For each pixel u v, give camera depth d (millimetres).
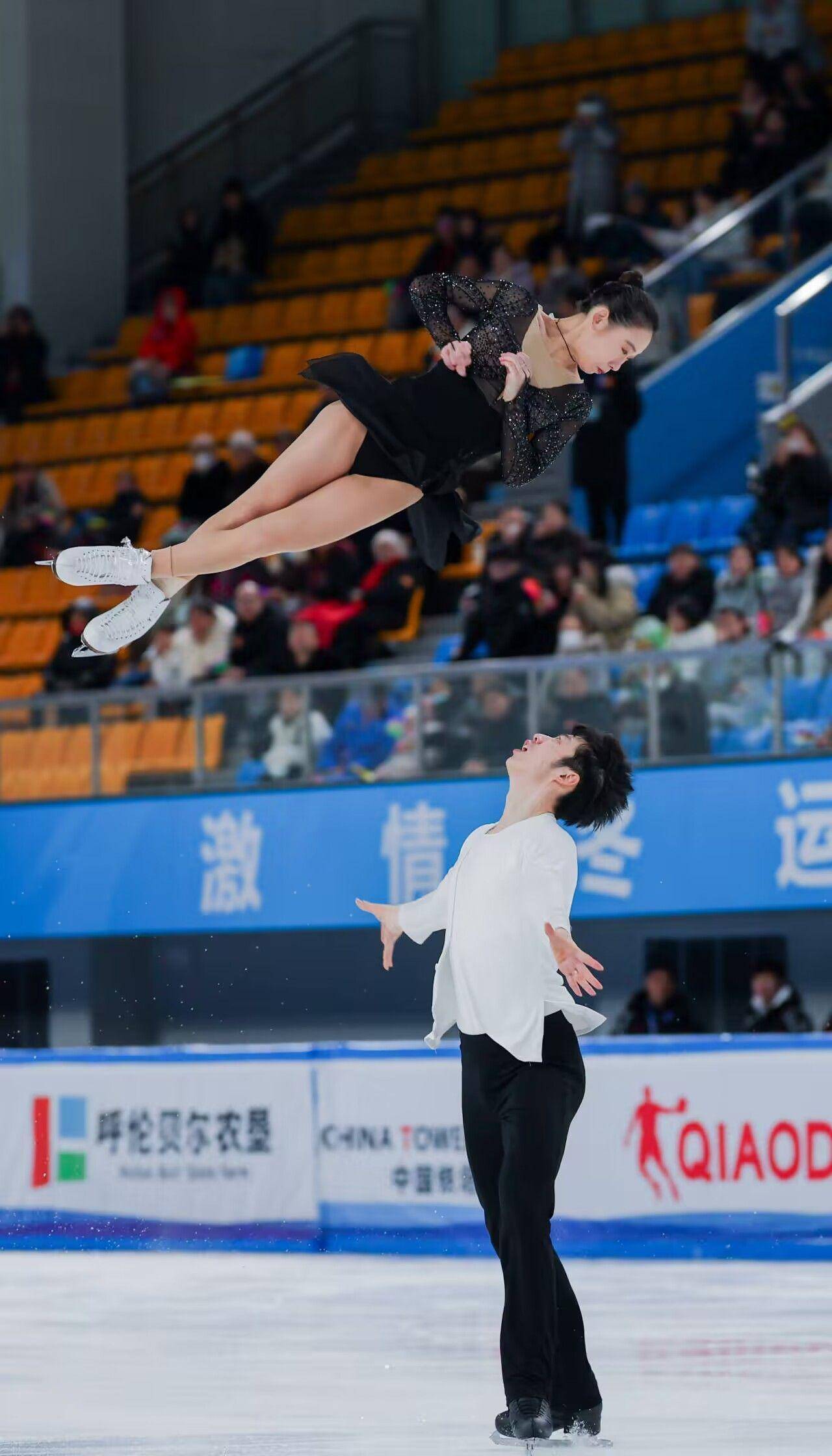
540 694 31062
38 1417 13289
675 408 39344
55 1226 26672
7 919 35531
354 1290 20719
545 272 44812
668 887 30375
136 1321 18359
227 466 41438
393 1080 24797
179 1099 26062
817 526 33406
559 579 32625
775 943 31297
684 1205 23281
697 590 31891
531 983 12703
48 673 38250
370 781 32344
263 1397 14070
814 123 42281
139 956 36156
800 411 35812
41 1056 26938
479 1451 11961
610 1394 13992
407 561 36031
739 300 40469
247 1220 25531
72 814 35125
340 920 32469
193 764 34188
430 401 12273
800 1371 14898
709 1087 23250
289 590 37125
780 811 29438
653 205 44062
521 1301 12352
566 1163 23875
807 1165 22688
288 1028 35031
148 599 12125
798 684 29453
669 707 30375
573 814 13227
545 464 12664
